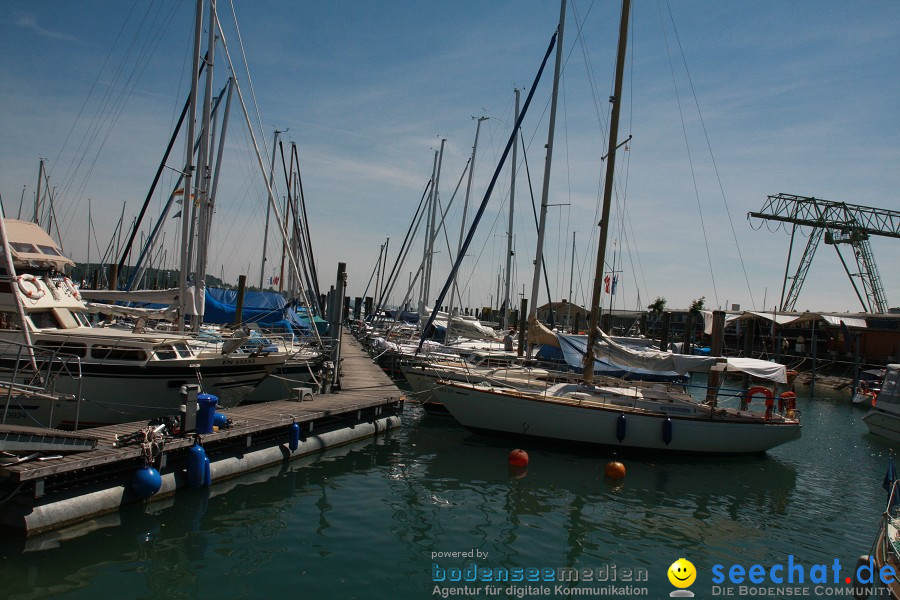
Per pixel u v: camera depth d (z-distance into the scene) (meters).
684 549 10.15
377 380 22.08
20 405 12.20
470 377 19.11
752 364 16.88
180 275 16.62
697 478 14.58
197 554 8.57
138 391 13.80
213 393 15.34
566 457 15.55
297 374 19.77
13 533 8.46
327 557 8.78
